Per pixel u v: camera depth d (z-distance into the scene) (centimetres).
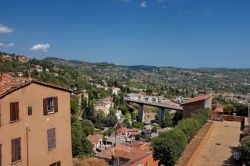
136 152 7138
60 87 3588
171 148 4688
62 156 3656
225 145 5866
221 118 8419
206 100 8581
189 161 4738
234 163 4803
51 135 3509
